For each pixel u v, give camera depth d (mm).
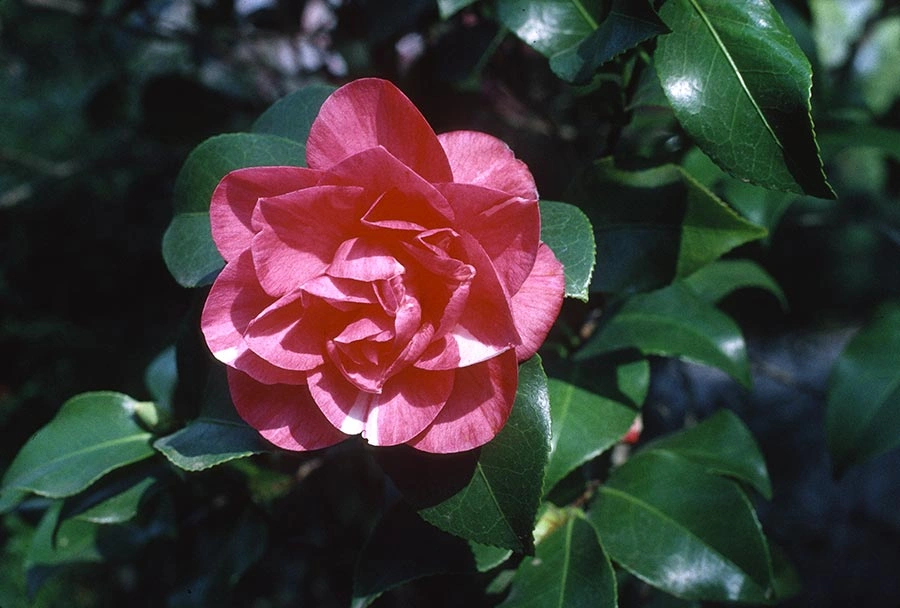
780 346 1359
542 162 632
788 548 999
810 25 667
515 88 675
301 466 588
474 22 618
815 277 1875
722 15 445
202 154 469
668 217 496
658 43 448
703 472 523
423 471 434
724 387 1243
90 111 944
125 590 1272
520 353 406
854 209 850
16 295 1587
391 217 405
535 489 423
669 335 554
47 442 516
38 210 1580
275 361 406
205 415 475
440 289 405
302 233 407
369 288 406
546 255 410
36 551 626
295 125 483
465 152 418
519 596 490
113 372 1583
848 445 556
